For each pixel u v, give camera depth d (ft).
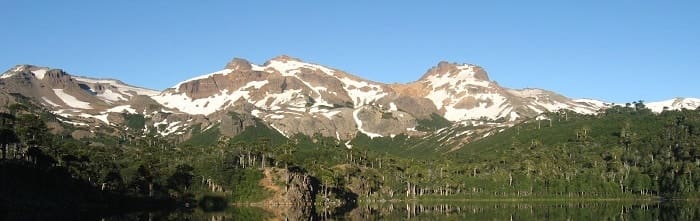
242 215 604.90
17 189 553.64
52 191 597.52
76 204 606.55
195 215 587.27
